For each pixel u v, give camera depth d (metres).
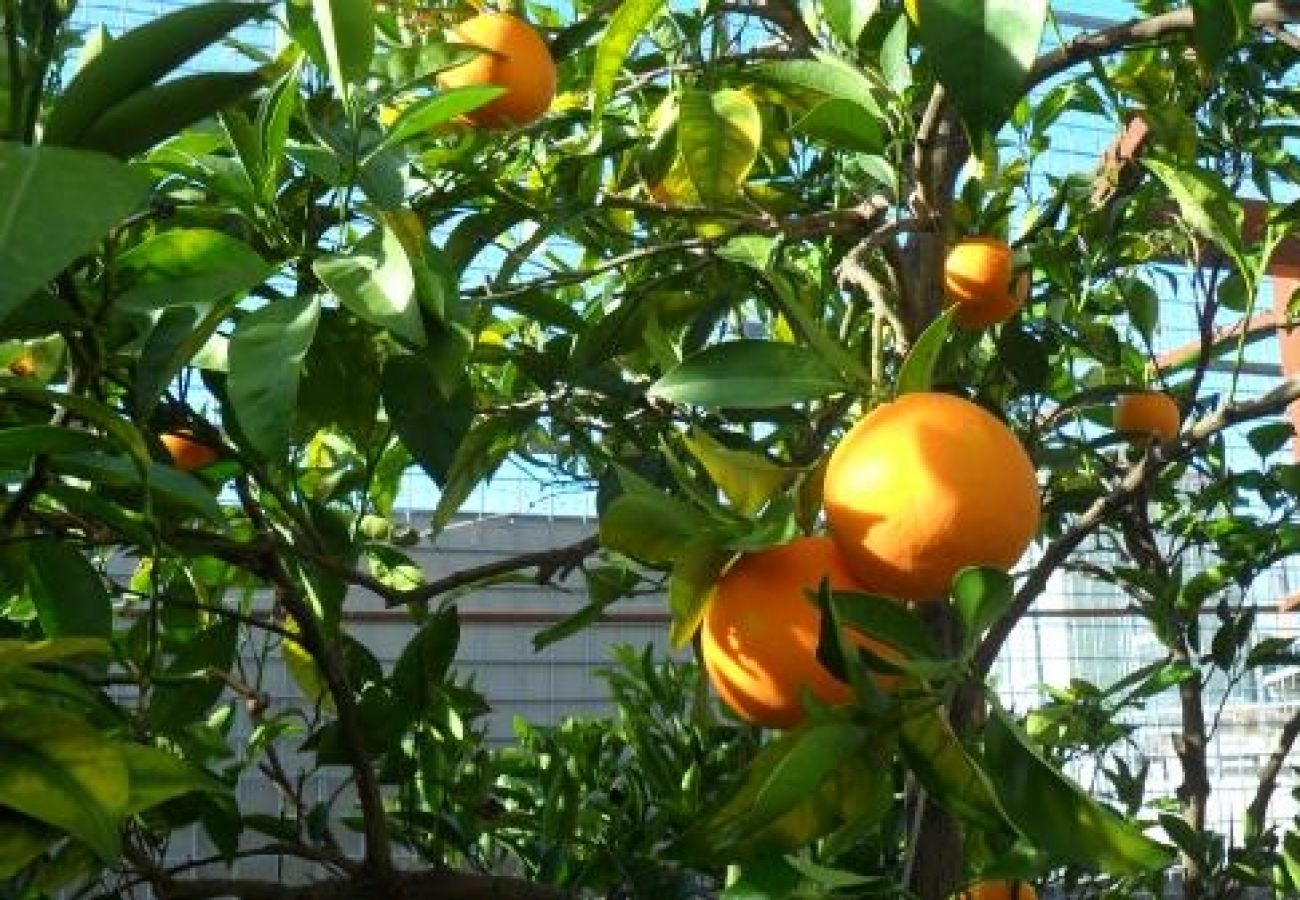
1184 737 1.81
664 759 1.57
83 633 0.93
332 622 1.15
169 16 0.75
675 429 1.36
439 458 1.05
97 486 1.00
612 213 1.56
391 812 1.59
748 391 0.86
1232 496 1.94
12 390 0.73
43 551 0.93
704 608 0.81
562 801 1.54
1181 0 1.68
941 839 0.95
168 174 1.00
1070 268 1.64
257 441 0.80
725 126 1.15
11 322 0.81
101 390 0.92
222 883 1.05
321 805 1.33
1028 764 0.71
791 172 1.54
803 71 1.10
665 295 1.34
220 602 1.44
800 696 0.77
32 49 0.74
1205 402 1.89
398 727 1.17
